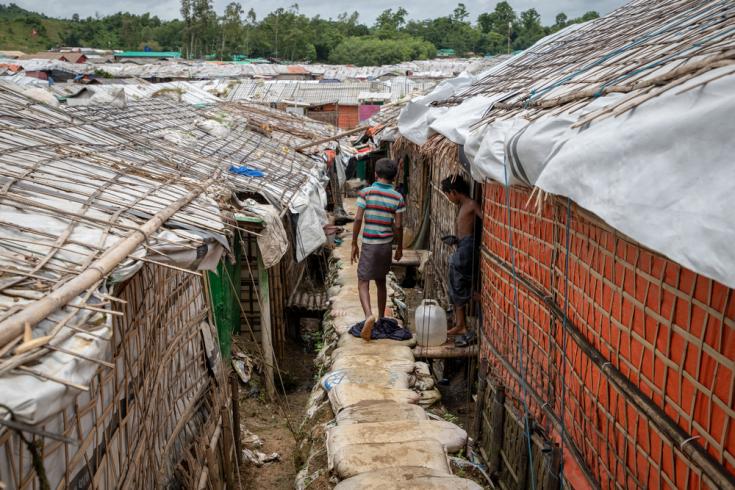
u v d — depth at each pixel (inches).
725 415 85.3
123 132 263.7
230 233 144.1
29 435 78.1
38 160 144.0
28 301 76.7
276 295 317.4
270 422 271.7
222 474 198.1
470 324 271.1
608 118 94.9
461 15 4227.4
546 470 148.4
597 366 127.2
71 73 1615.4
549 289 156.4
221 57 3725.4
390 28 4195.4
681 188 69.1
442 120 222.8
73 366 67.5
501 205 197.8
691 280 93.0
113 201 128.8
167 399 159.8
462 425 229.9
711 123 68.7
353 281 372.5
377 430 189.0
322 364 274.7
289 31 3892.7
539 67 228.7
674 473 98.3
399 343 259.9
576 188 87.3
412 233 500.1
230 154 344.8
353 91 1323.8
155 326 148.9
